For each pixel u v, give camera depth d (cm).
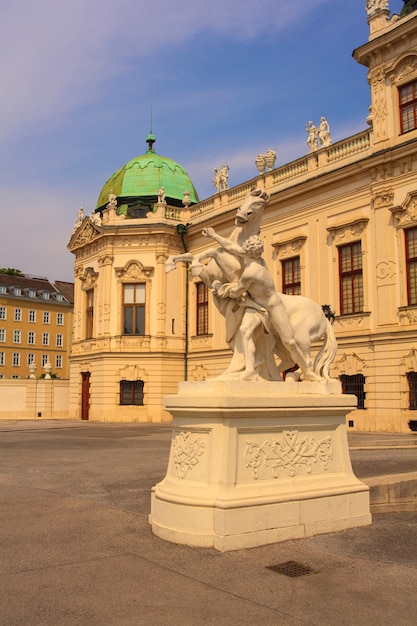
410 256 2472
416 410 2378
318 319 845
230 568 594
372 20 2647
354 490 769
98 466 1418
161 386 3709
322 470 765
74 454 1712
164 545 676
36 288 8681
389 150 2517
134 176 4219
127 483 1151
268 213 3184
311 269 2925
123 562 616
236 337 806
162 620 472
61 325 8700
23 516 846
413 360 2392
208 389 724
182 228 3797
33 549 669
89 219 4006
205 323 3719
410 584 553
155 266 3803
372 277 2616
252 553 643
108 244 3856
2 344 8050
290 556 634
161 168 4253
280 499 695
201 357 3672
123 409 3731
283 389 759
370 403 2555
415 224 2438
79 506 917
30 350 8325
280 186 3159
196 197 4319
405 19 2488
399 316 2473
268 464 710
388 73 2583
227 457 674
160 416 3691
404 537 717
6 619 473
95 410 3828
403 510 874
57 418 4300
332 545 678
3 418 4197
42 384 4303
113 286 3844
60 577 573
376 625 464
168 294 3797
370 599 516
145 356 3738
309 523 720
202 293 3766
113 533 736
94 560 624
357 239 2695
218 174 3678
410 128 2516
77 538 716
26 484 1144
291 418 736
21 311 8300
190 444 711
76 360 4138
